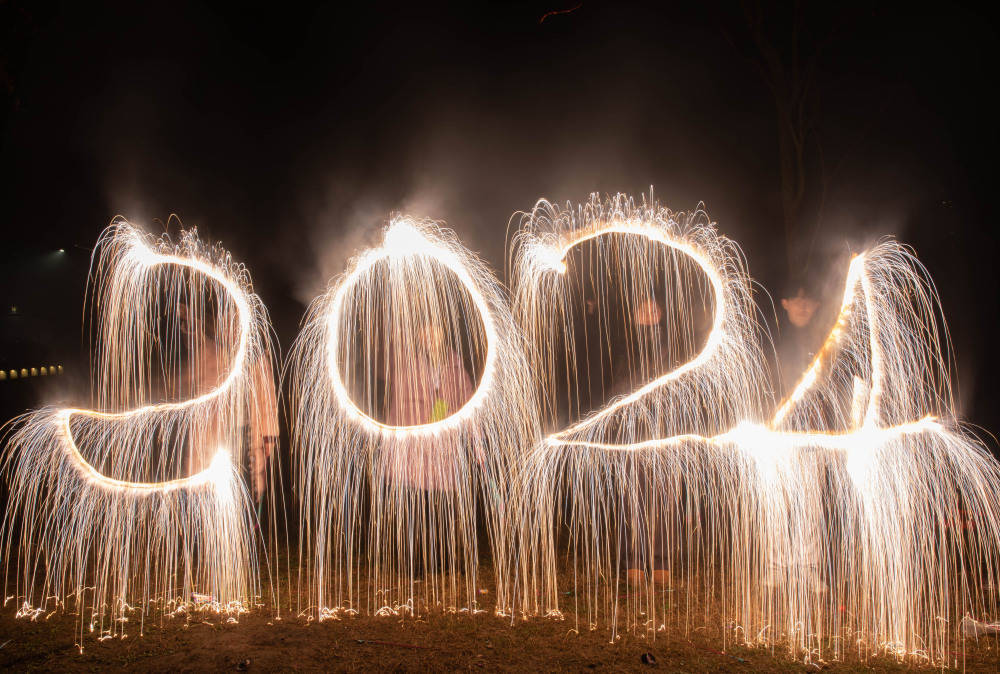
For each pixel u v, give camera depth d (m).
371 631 3.51
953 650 3.29
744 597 3.59
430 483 4.09
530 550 4.12
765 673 3.06
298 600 3.85
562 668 3.09
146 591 3.83
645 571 4.04
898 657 3.21
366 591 4.13
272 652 3.26
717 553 4.62
